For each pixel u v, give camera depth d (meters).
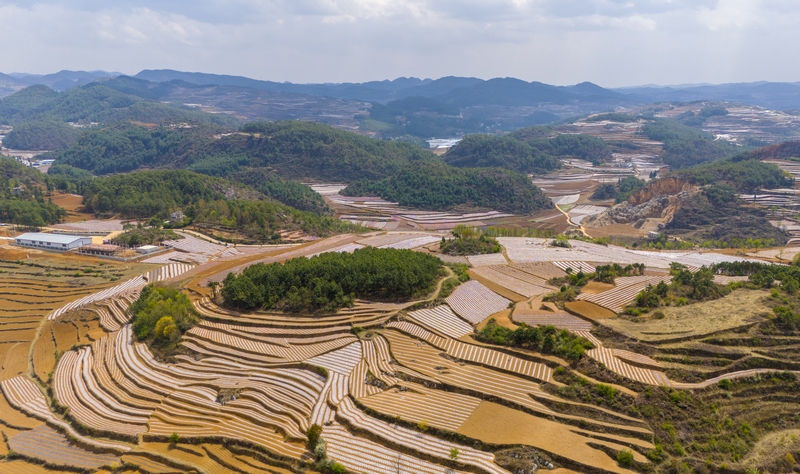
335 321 121.50
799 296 106.69
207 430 89.94
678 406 79.50
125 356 117.50
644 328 100.75
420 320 118.00
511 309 123.44
